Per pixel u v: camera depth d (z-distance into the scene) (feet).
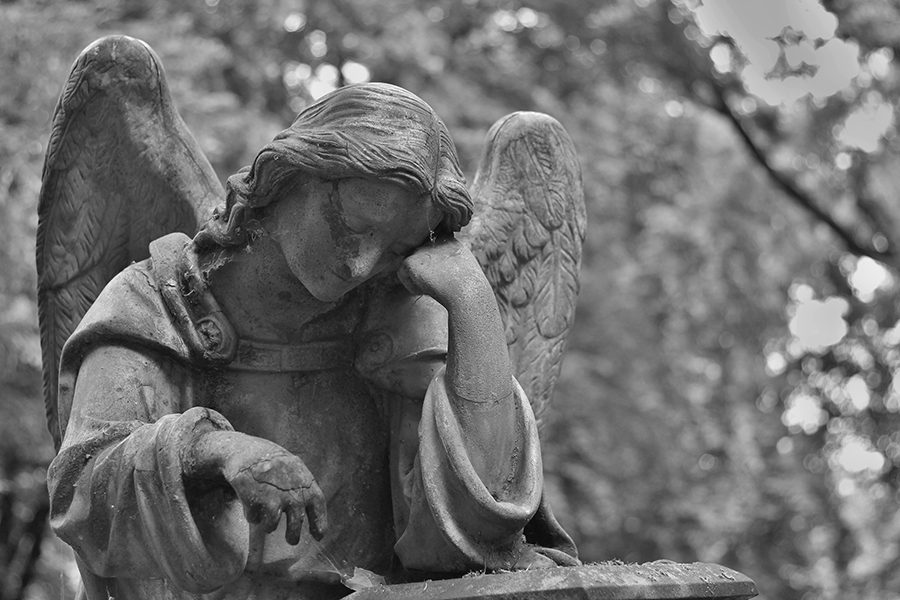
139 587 13.07
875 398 47.42
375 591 12.10
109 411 12.67
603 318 46.21
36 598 39.22
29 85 33.65
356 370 13.57
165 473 11.75
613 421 45.55
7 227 32.94
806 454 48.47
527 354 15.19
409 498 13.16
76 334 12.99
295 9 38.01
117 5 36.40
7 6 34.50
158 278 13.12
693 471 48.67
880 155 44.86
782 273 48.88
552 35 42.86
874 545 47.42
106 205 14.70
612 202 44.37
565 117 41.96
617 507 45.55
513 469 12.71
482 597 11.55
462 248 12.88
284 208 12.67
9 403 34.27
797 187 47.14
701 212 47.75
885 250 47.44
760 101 45.47
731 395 50.26
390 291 13.57
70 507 12.38
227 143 34.60
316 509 11.57
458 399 12.52
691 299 48.80
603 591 11.51
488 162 15.30
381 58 38.78
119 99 14.33
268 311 13.14
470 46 41.63
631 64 44.78
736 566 47.85
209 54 35.22
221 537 11.96
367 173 12.09
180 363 13.07
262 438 12.73
